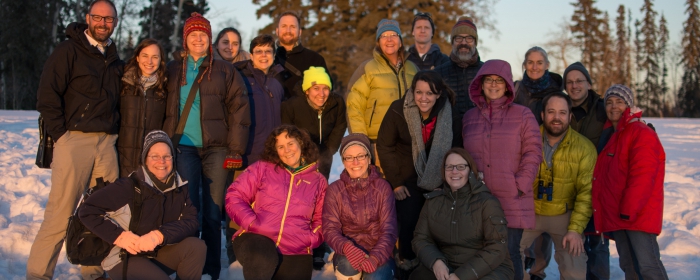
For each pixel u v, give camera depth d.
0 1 34.44
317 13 36.28
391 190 4.09
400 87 4.87
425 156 4.20
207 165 4.30
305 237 3.99
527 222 3.89
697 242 5.23
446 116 4.14
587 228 4.27
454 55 5.16
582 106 4.61
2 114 18.42
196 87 4.21
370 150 4.10
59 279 3.98
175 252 3.73
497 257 3.69
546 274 4.71
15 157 8.28
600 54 56.25
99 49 3.92
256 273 3.72
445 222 3.89
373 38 33.97
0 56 34.59
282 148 4.06
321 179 4.19
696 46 58.62
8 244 4.62
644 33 64.75
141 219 3.65
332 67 34.72
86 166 3.86
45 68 3.73
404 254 4.32
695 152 12.51
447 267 3.77
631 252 3.81
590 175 4.08
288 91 5.51
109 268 3.58
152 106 4.08
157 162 3.69
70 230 3.57
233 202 3.96
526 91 4.89
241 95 4.32
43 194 6.38
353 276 3.88
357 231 4.04
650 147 3.73
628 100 4.04
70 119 3.81
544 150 4.23
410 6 33.03
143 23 35.16
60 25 35.12
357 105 4.85
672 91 64.25
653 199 3.70
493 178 3.97
